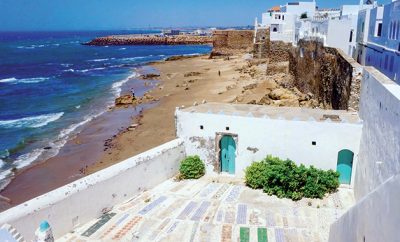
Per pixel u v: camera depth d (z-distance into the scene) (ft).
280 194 55.42
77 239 45.09
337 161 57.16
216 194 57.11
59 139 111.96
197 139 64.18
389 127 36.01
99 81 223.10
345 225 25.03
